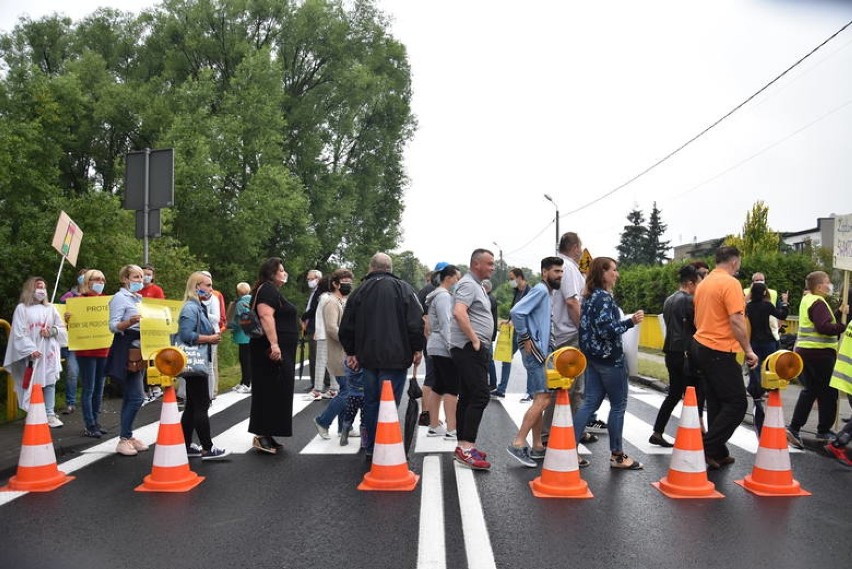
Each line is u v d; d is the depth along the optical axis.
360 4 35.06
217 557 4.16
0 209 15.24
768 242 39.78
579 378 6.99
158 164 10.64
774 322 10.96
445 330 7.50
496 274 84.69
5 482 5.82
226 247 27.83
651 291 28.41
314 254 31.70
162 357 5.69
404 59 37.84
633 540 4.44
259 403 6.83
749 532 4.60
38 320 7.82
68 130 29.05
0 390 8.91
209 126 27.02
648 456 6.83
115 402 10.06
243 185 29.16
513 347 10.70
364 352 6.30
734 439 7.70
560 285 6.79
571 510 5.05
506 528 4.66
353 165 36.69
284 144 32.53
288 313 6.90
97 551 4.25
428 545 4.35
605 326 5.99
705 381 6.56
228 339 16.66
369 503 5.22
